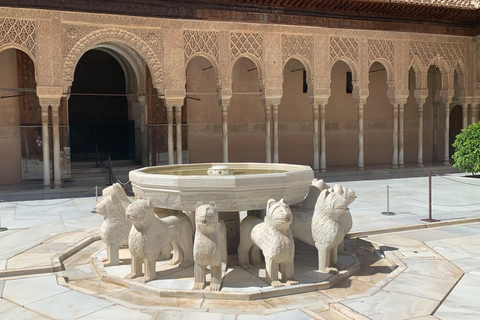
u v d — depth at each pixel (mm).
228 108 15203
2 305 3857
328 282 4219
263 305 3785
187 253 4789
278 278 4340
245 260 4727
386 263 5039
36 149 12102
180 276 4465
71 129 17453
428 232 6434
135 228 4309
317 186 5320
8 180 12094
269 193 4473
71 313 3648
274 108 12898
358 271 4750
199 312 3602
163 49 11656
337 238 4520
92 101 17766
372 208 8211
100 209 4879
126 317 3537
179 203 4453
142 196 4820
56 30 10602
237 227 5234
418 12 14062
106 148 18109
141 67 13656
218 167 5734
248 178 4320
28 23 10391
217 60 12195
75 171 12891
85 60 17500
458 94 15531
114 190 4863
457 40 15078
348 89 17078
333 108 16812
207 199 4375
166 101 11820
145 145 14070
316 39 13125
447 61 15023
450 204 8508
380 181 12211
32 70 12016
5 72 11867
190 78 14609
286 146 16109
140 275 4484
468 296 3883
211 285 4055
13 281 4488
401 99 14430
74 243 5871
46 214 8055
